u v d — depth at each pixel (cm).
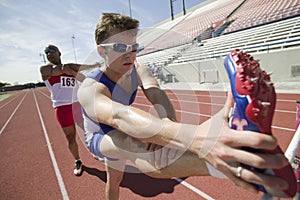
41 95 2786
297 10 1503
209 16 2897
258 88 47
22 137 623
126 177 304
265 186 44
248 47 1293
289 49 982
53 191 293
